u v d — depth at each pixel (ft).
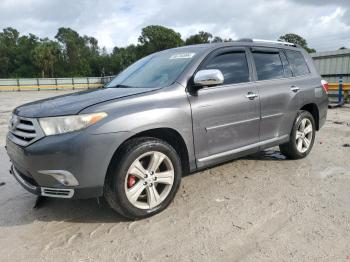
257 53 15.05
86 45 347.97
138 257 8.99
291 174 15.01
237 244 9.42
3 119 37.04
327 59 55.06
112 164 10.35
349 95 43.21
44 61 231.30
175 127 11.34
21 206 12.46
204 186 13.78
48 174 9.87
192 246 9.40
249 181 14.23
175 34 244.22
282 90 15.34
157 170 11.39
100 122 9.91
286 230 10.08
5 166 17.97
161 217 11.17
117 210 10.64
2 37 299.99
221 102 12.69
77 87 139.95
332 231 9.94
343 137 22.90
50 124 9.91
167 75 12.62
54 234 10.33
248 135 13.96
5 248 9.60
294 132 16.31
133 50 257.96
